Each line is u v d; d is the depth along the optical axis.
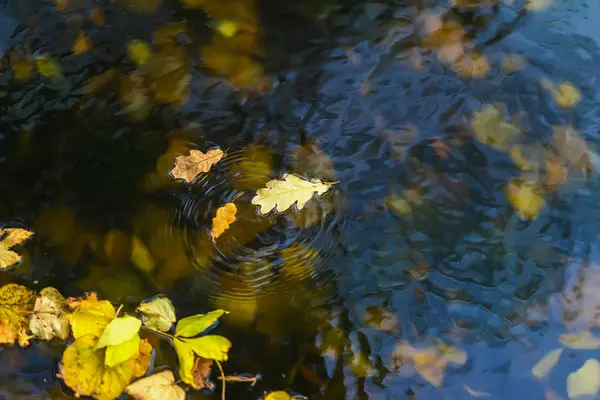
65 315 2.16
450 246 2.21
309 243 2.22
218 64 2.36
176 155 2.29
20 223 2.24
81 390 2.11
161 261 2.21
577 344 2.15
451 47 2.37
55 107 2.33
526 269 2.20
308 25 2.40
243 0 2.43
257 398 2.12
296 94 2.34
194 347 2.14
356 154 2.28
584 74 2.34
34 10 2.42
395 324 2.16
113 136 2.30
